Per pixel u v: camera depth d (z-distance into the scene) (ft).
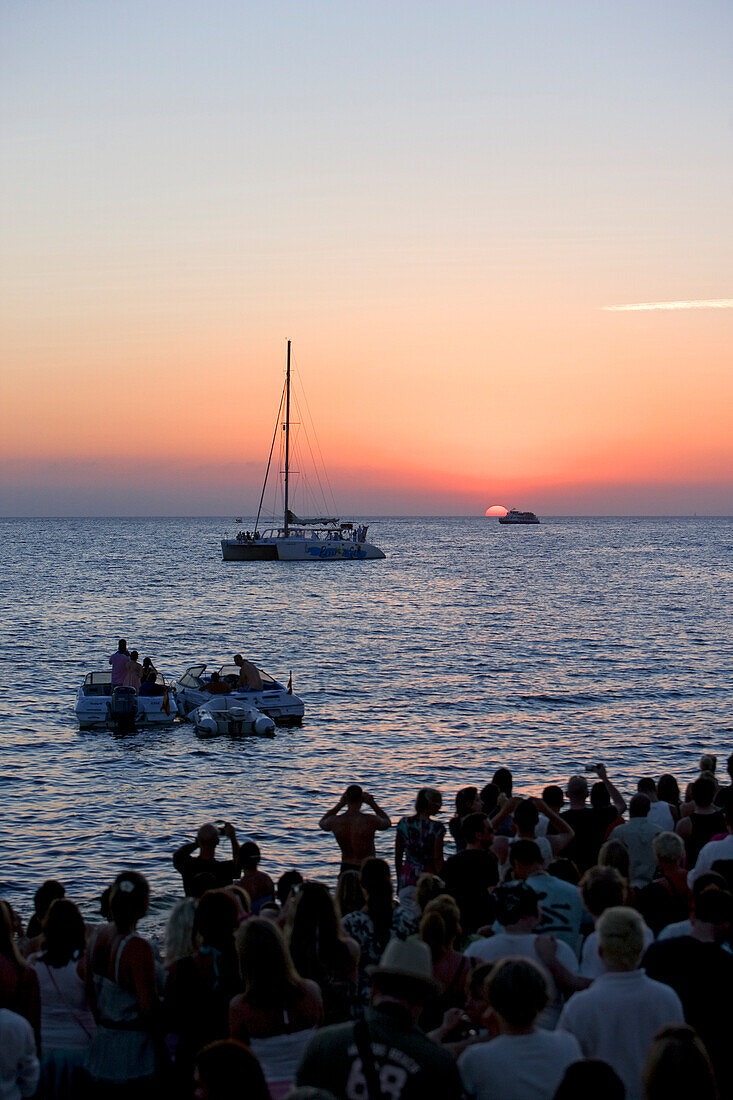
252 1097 12.44
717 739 93.35
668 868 25.91
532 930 22.35
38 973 21.95
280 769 80.38
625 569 401.29
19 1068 17.85
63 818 65.87
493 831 31.91
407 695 116.98
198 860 33.47
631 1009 17.12
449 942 20.93
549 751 87.92
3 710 105.19
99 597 260.01
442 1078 14.20
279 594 277.85
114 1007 20.97
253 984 17.43
